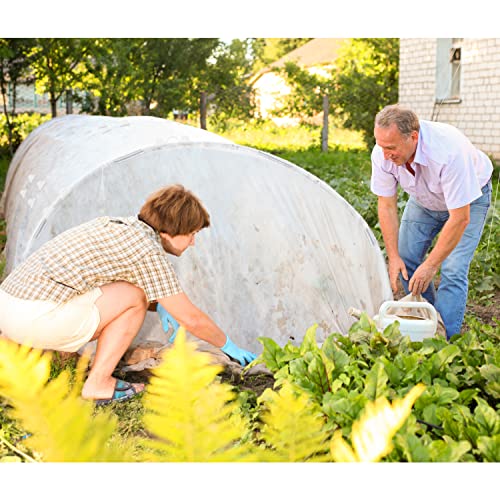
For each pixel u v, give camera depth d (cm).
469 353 348
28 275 342
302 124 2348
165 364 155
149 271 345
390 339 353
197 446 162
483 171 440
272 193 472
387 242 461
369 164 1462
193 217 358
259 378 397
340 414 271
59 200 423
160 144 455
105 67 1812
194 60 2028
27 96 2620
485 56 1473
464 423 257
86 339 350
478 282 622
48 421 155
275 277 468
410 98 1708
